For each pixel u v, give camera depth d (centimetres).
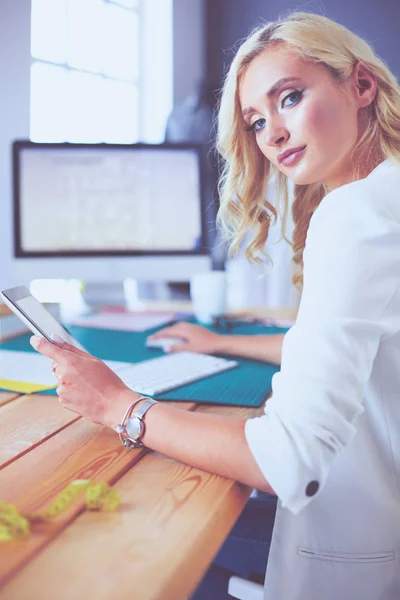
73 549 54
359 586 81
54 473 71
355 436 80
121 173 206
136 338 158
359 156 88
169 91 429
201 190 210
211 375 119
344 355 67
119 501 62
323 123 83
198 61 459
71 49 357
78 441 82
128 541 55
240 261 299
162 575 50
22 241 201
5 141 286
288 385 68
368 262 69
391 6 425
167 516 60
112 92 393
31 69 329
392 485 82
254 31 92
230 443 69
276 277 259
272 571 84
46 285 328
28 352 137
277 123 85
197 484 68
